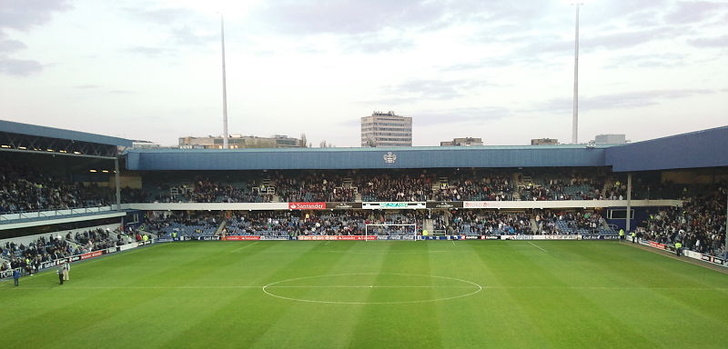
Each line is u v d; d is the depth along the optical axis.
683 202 65.06
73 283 41.12
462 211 75.00
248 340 26.53
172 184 78.94
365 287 38.28
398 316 30.44
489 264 47.72
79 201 65.50
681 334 26.70
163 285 39.94
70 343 26.58
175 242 67.25
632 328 27.72
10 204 54.53
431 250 57.53
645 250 56.19
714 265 46.34
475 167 74.38
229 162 74.00
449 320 29.48
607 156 70.56
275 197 75.56
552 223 69.81
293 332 27.70
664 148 55.44
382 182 78.94
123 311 32.50
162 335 27.59
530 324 28.55
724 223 54.72
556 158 71.94
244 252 57.53
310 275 43.25
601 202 69.44
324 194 76.38
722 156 45.12
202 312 31.98
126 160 70.44
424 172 80.31
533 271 43.97
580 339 26.00
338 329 28.12
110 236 63.34
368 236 68.38
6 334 28.19
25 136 56.12
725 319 29.30
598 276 41.53
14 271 40.47
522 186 75.81
